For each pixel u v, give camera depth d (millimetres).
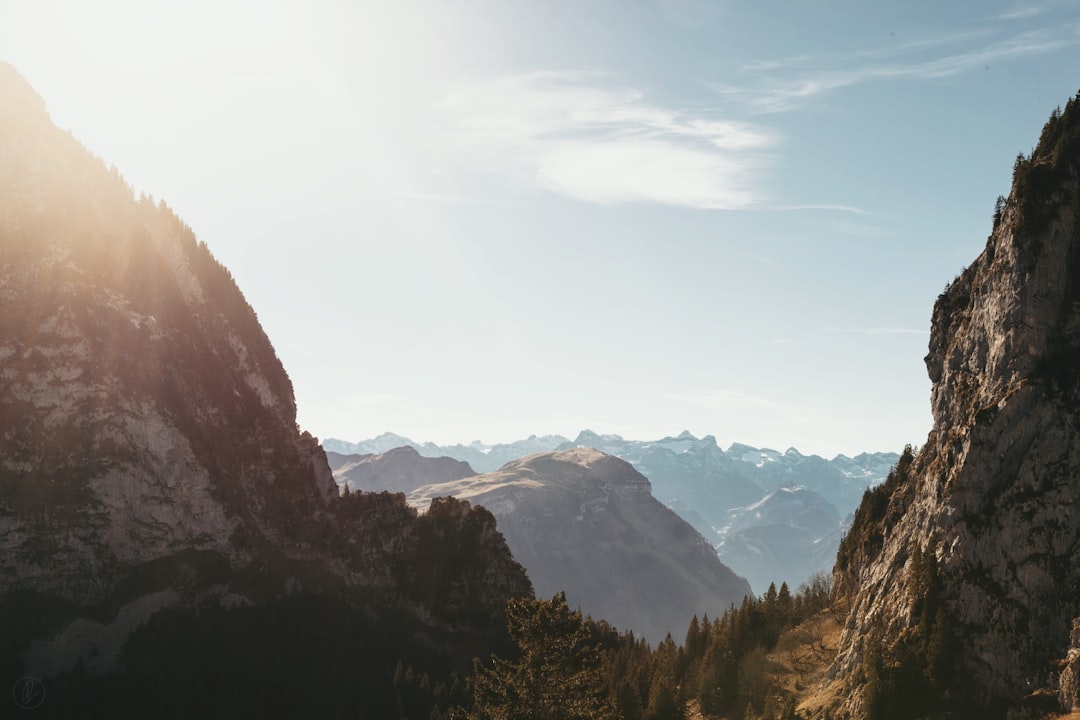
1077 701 114500
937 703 131125
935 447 177750
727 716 191125
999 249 150750
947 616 135875
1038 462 133375
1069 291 137875
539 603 110375
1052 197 140625
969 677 130750
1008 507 134375
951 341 169250
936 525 145750
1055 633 125062
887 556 167250
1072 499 128750
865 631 157625
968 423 143250
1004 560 132875
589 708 107938
